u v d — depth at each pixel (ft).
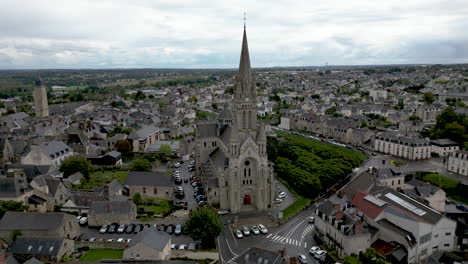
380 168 544.21
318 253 360.28
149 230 348.59
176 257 357.61
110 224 420.36
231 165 461.78
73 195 455.63
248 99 494.18
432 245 368.07
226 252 373.61
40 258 323.78
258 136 472.03
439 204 456.45
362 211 409.69
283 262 287.89
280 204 502.38
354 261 334.44
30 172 479.00
